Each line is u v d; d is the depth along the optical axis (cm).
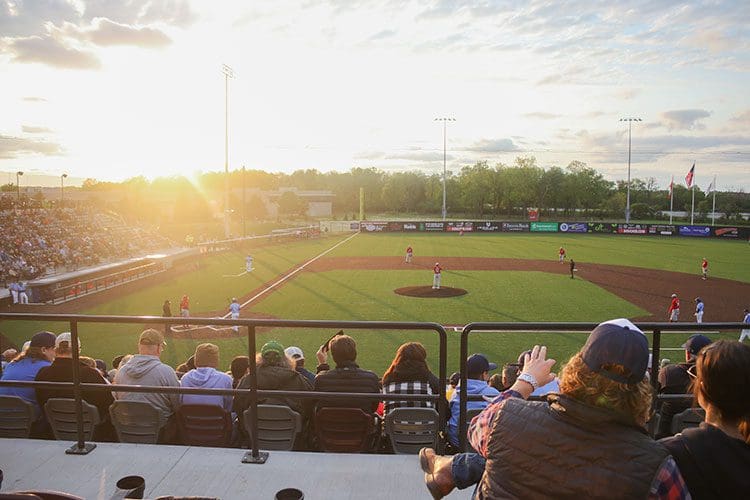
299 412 563
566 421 226
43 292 2970
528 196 13788
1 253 3794
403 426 537
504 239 7012
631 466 213
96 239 5362
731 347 246
